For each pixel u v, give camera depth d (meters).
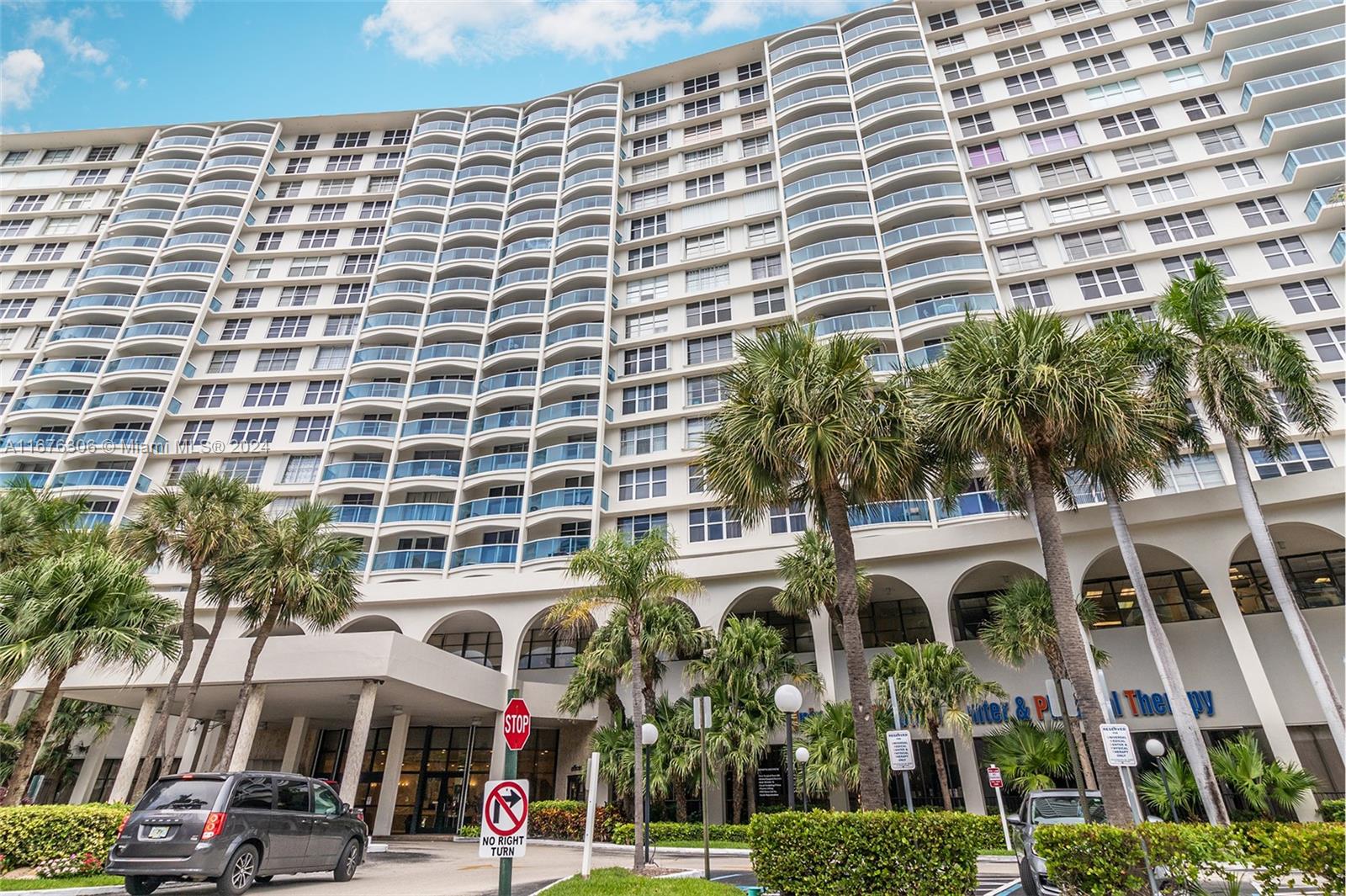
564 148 46.16
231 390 41.50
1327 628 23.28
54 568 14.05
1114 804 10.07
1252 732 21.95
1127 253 30.84
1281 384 18.53
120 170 51.22
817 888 8.77
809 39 43.38
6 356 43.75
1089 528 23.06
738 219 39.47
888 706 20.78
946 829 8.62
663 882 10.28
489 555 32.59
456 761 29.50
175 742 18.70
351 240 46.50
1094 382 12.13
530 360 38.53
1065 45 37.78
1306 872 6.62
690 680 23.28
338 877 11.98
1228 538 21.91
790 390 12.46
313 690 22.62
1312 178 29.73
